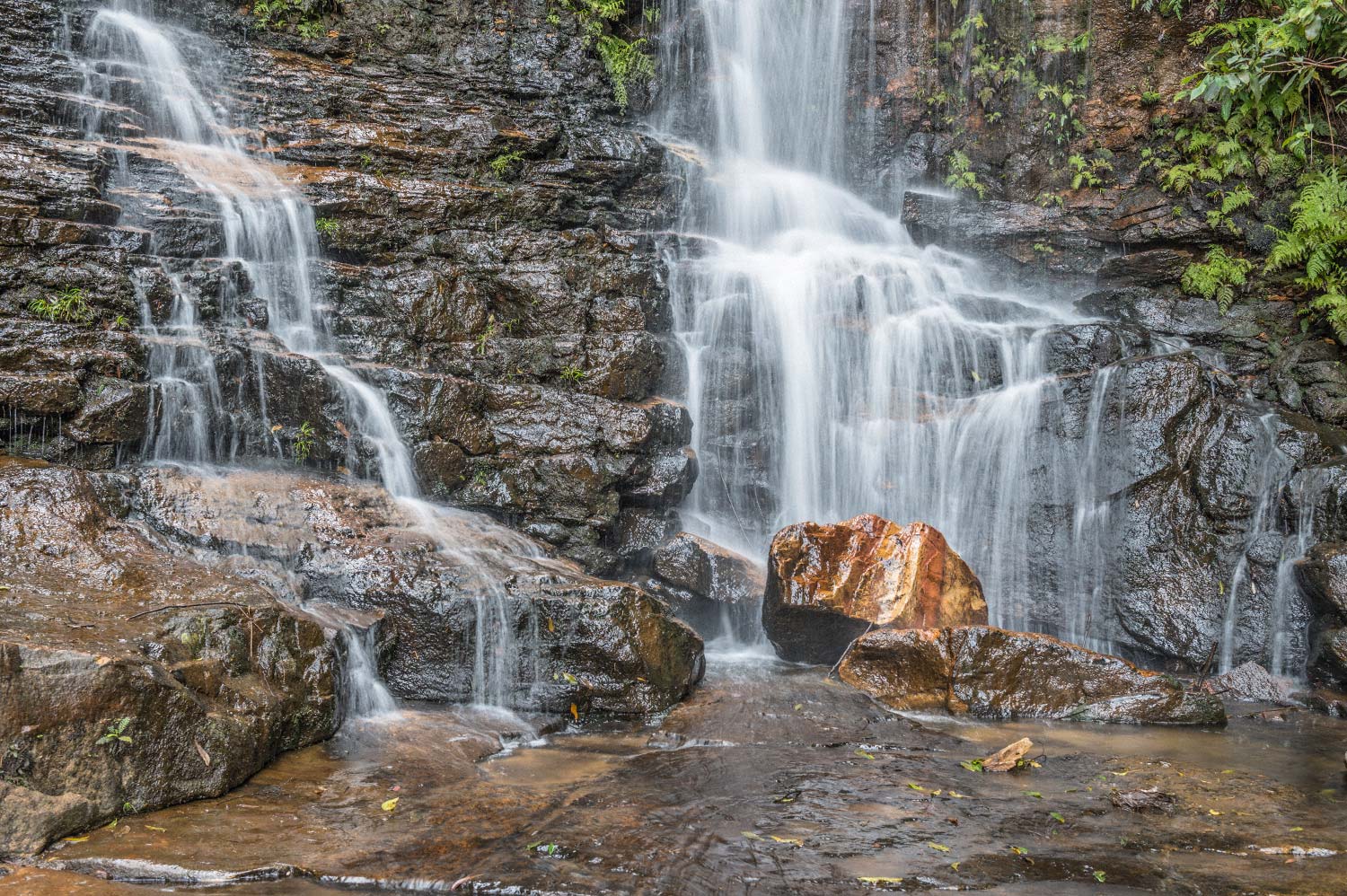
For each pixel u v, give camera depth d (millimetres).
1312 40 11898
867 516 9578
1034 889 4629
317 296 10203
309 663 6633
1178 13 13500
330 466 9125
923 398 12039
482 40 13383
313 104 12195
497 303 10852
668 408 10430
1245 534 10273
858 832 5320
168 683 5484
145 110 11203
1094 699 8102
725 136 15680
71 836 4945
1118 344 11695
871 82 15406
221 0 12359
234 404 8875
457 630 7570
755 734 7203
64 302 8289
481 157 12328
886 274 12992
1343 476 9859
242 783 5805
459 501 9570
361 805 5516
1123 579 10359
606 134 13195
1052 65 14305
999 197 14531
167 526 7484
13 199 8633
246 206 10258
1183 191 13320
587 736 7184
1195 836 5398
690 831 5246
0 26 10719
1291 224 12711
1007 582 10930
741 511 11344
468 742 6723
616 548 10062
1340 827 5594
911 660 8320
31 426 7648
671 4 15086
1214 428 10562
